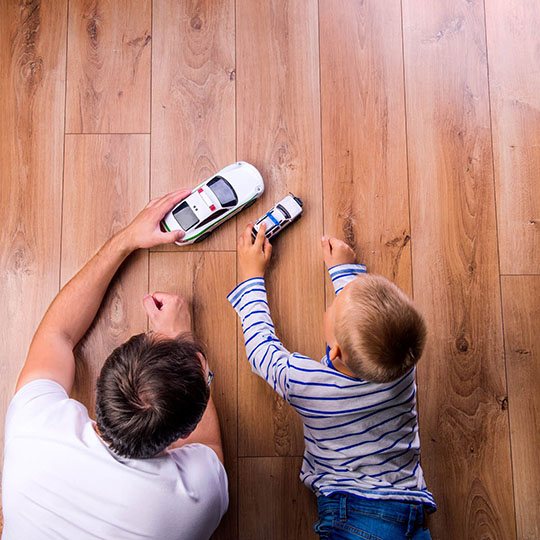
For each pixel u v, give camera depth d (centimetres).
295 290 122
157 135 124
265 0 127
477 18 129
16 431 84
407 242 124
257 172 119
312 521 116
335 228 123
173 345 78
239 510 116
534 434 120
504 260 124
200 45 126
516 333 122
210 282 121
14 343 119
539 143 127
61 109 124
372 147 125
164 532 79
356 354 85
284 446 118
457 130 127
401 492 98
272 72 126
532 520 118
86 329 115
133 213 123
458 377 121
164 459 82
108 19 126
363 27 128
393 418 95
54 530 79
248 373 119
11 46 125
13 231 121
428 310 123
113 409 73
